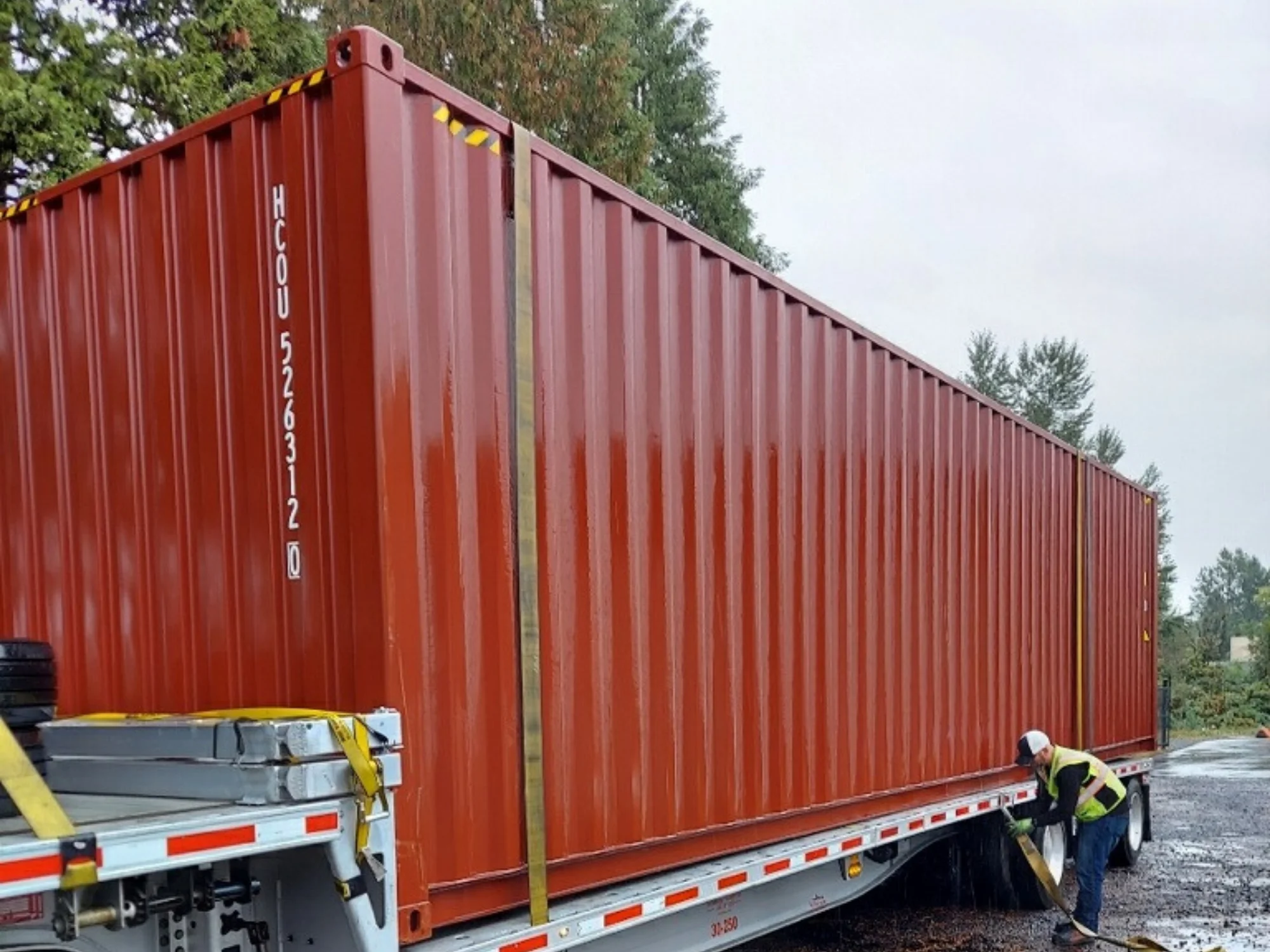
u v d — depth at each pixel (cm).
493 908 326
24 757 199
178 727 251
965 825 775
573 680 364
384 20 1341
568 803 360
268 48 926
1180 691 3838
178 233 322
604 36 1634
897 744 613
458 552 312
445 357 307
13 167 766
